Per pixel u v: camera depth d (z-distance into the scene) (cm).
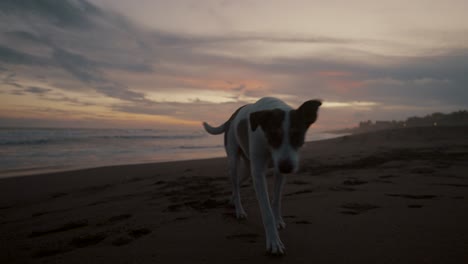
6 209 577
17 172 1127
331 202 433
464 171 668
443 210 357
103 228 376
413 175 639
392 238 275
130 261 257
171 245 291
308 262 236
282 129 249
